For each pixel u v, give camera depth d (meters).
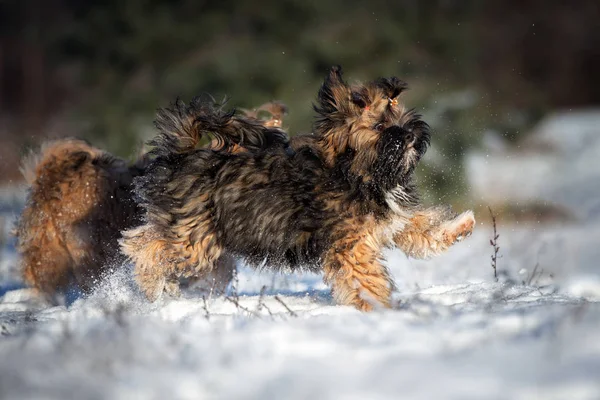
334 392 5.60
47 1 52.88
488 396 5.41
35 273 12.55
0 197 27.11
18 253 13.05
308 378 5.95
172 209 10.74
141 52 32.62
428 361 6.25
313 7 31.20
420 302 9.55
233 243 10.52
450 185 27.44
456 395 5.46
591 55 52.53
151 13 33.28
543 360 6.07
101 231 12.27
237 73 29.56
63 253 12.47
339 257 9.69
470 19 33.28
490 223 26.89
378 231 9.84
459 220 10.76
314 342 7.01
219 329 7.75
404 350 6.66
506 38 51.22
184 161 10.84
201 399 5.66
